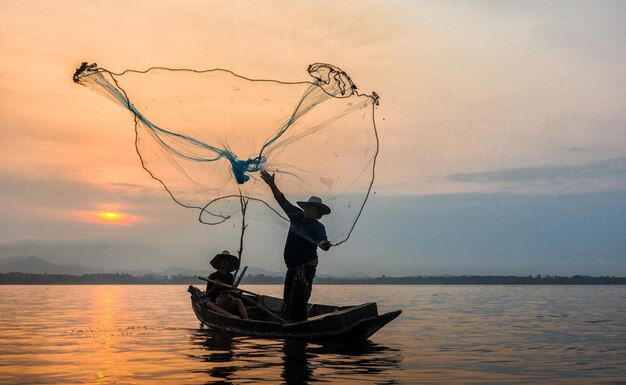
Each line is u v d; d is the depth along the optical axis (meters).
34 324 15.04
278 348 9.67
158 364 8.05
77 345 10.30
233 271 12.88
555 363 8.43
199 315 13.20
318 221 9.65
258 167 8.05
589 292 60.81
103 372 7.44
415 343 10.82
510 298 38.56
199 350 9.47
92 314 19.44
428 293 54.34
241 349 9.55
